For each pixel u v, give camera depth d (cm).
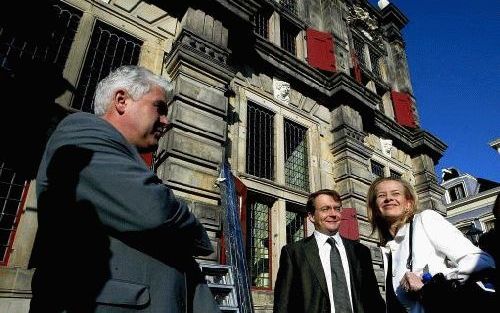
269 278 685
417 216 216
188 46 634
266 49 877
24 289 399
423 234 203
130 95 138
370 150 1057
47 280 98
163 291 106
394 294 212
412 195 233
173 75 648
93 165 101
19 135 462
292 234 788
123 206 98
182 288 115
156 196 101
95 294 94
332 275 298
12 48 500
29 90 485
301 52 1088
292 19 1109
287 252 321
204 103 623
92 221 102
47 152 112
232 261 454
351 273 304
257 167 774
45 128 485
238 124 752
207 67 649
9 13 511
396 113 1391
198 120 605
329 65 1087
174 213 108
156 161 585
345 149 930
